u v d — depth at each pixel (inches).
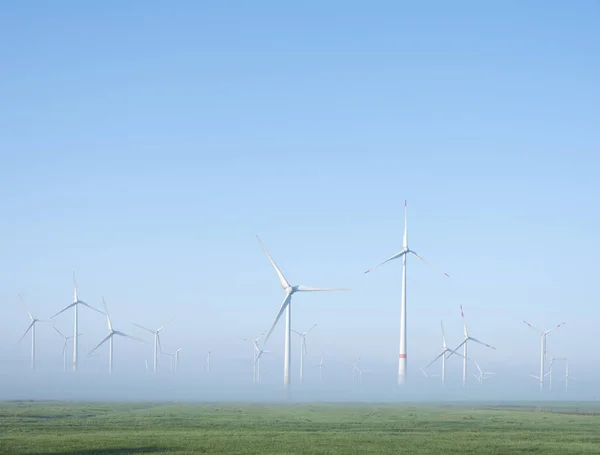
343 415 4013.3
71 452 2016.5
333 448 2159.2
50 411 3998.5
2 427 2815.0
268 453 2028.8
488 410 5000.0
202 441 2290.8
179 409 4640.8
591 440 2524.6
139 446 2149.4
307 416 3880.4
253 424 3142.2
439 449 2167.8
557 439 2529.5
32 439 2315.5
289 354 6550.2
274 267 6353.3
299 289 6323.8
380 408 5251.0
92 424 3041.3
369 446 2220.7
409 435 2608.3
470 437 2549.2
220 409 4729.3
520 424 3287.4
